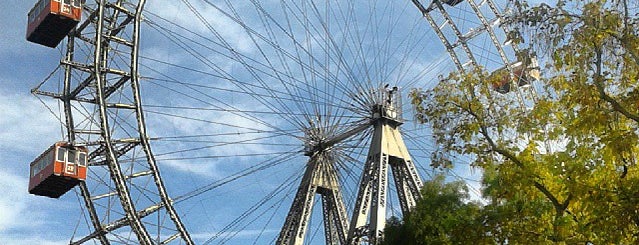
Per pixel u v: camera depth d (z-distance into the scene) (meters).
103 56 54.69
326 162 55.75
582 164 22.53
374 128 54.22
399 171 53.59
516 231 24.45
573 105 22.81
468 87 26.03
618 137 21.28
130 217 52.94
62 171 53.78
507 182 24.27
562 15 22.14
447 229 28.39
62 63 55.66
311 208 54.59
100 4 54.56
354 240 50.59
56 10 54.62
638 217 20.61
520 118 25.02
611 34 21.67
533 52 22.95
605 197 21.22
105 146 53.75
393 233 35.25
